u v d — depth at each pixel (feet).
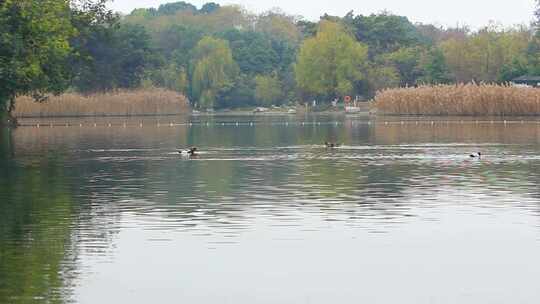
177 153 201.05
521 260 78.18
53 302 66.03
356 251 82.07
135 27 606.14
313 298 67.31
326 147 219.61
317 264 77.25
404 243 85.46
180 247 84.02
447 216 100.58
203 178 143.13
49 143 241.76
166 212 104.63
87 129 326.24
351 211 104.63
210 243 85.87
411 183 133.59
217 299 67.26
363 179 139.95
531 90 413.80
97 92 540.11
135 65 589.73
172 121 417.69
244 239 87.71
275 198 116.67
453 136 265.75
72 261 78.48
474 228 92.89
